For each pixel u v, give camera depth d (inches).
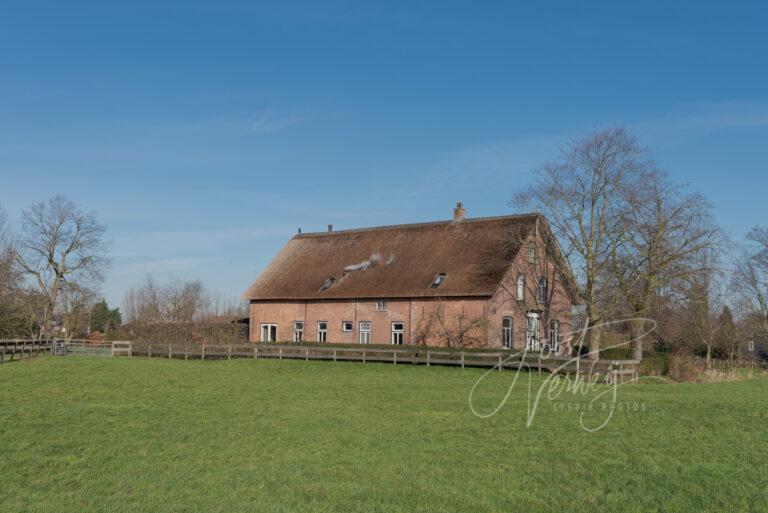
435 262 1784.0
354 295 1824.6
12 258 2198.6
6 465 515.5
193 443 597.3
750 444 599.2
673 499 432.8
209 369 1354.6
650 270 1413.6
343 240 2081.7
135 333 2090.3
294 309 1957.4
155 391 967.0
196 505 414.9
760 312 2426.2
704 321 2081.7
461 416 746.2
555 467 515.8
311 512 402.6
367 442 601.3
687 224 1414.9
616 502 428.1
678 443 602.2
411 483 468.1
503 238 1740.9
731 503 425.7
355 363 1480.1
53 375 1182.3
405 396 919.0
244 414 753.0
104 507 410.6
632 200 1429.6
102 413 757.3
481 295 1616.6
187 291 2743.6
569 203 1466.5
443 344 1660.9
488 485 466.0
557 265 1560.0
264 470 500.4
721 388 1084.5
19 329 2208.4
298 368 1397.6
